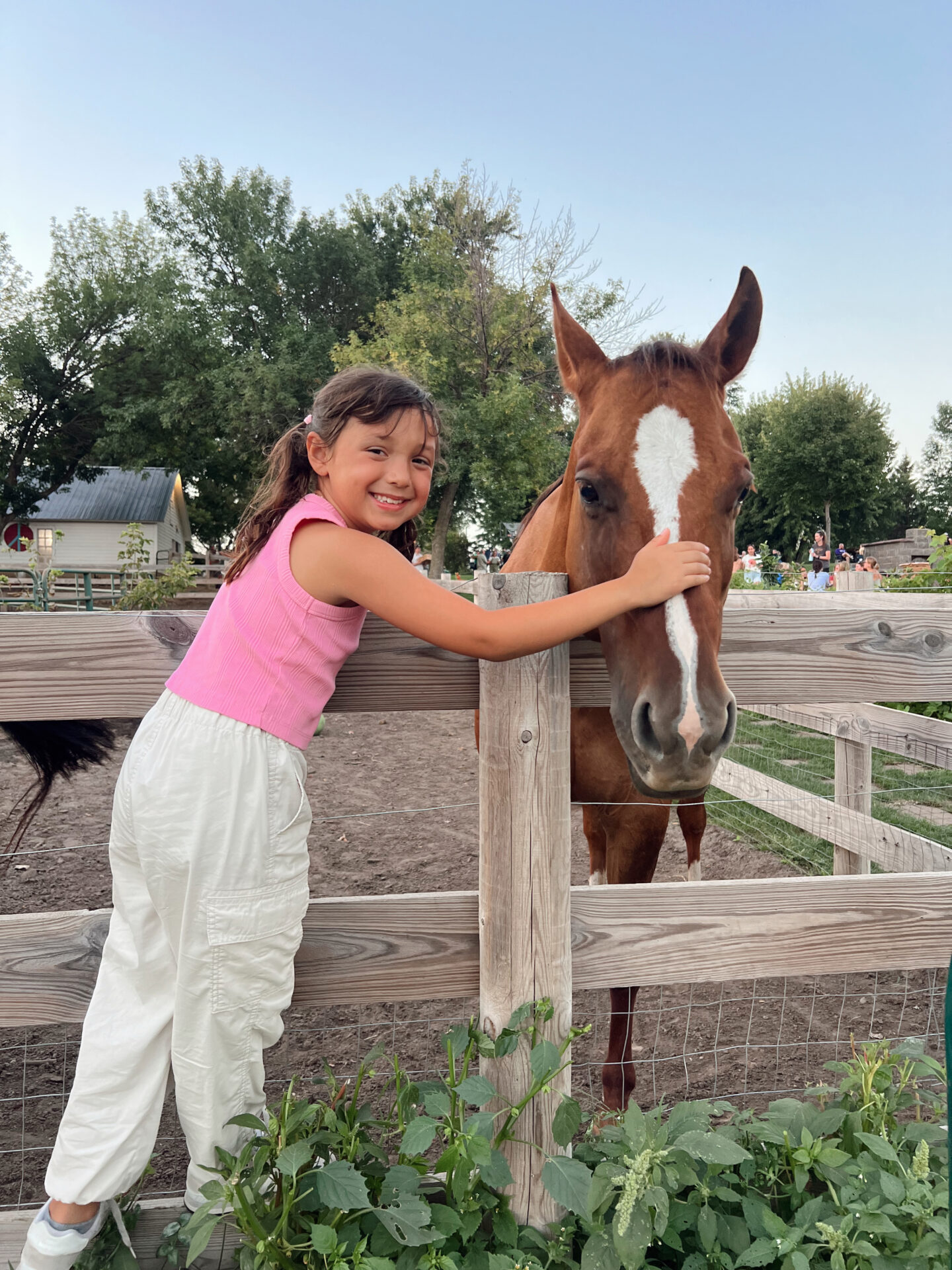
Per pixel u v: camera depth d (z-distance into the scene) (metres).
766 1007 3.02
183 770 1.29
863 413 37.31
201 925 1.29
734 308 1.86
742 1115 1.75
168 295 29.58
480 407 20.98
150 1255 1.56
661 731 1.41
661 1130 1.47
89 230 30.81
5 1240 1.57
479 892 1.63
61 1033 2.88
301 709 1.35
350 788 5.82
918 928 1.76
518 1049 1.58
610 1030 2.29
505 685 1.54
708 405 1.66
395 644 1.59
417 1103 1.61
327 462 1.36
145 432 29.94
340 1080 2.55
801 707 4.57
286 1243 1.34
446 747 7.21
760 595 4.23
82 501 31.78
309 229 31.09
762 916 1.71
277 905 1.33
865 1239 1.50
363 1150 1.49
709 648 1.45
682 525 1.55
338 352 23.47
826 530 38.53
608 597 1.36
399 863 4.39
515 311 21.61
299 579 1.32
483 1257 1.46
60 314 29.67
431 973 1.65
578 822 5.27
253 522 1.42
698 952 1.69
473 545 34.12
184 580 15.12
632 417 1.65
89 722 1.86
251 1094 1.42
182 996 1.31
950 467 50.03
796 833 4.77
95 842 4.59
